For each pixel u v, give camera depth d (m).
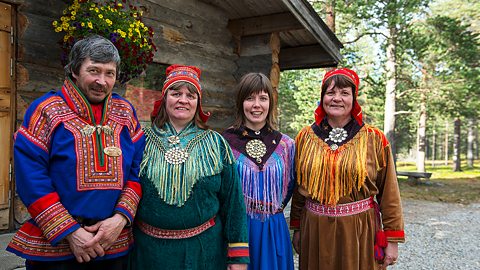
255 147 2.28
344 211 2.17
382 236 2.21
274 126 2.41
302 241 2.32
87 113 1.67
